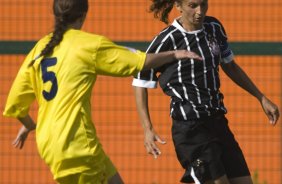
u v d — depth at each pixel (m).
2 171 34.44
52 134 18.16
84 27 35.94
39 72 18.58
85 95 18.28
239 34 35.81
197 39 20.45
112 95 34.88
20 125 34.62
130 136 34.62
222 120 20.66
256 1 35.84
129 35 35.88
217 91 20.59
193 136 20.44
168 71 20.48
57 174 18.30
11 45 24.12
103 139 34.69
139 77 20.69
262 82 35.19
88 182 18.39
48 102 18.38
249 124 34.38
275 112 21.53
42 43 18.97
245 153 34.19
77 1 18.62
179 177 34.06
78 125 18.20
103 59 18.27
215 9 35.97
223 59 21.28
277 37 35.78
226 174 20.72
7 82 35.19
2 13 35.97
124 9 35.94
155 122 34.53
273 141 34.09
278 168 33.84
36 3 36.00
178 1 20.50
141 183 34.19
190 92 20.38
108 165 19.30
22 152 34.41
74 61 18.25
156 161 34.28
